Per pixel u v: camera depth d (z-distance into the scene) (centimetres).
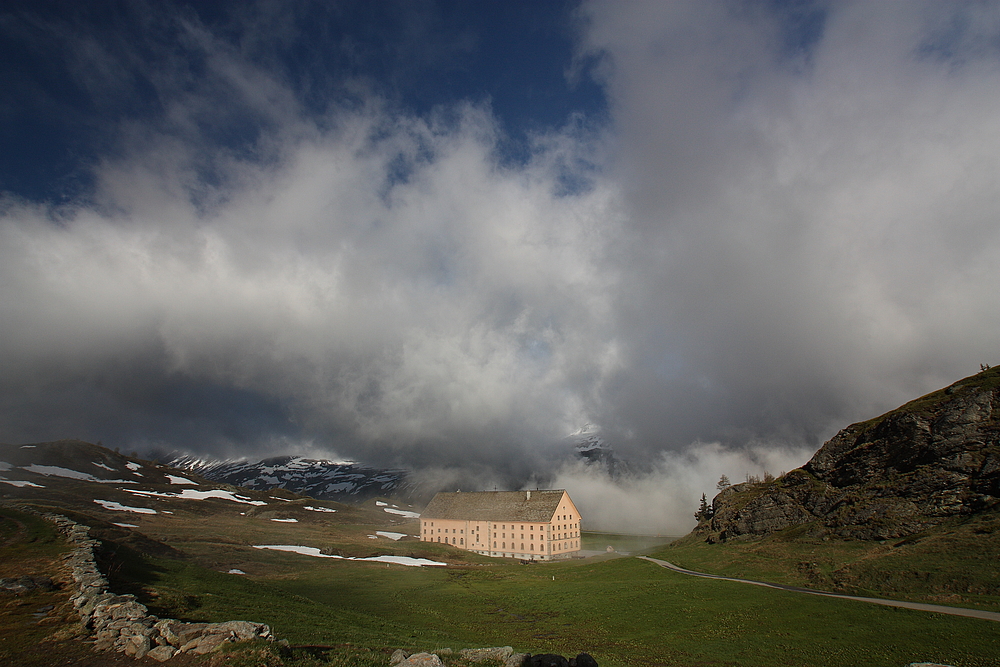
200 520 16088
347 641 3884
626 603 7462
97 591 3509
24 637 2762
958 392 10338
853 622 5341
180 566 6244
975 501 8281
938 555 6788
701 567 9775
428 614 7475
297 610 5244
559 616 7275
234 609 4425
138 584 4431
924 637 4584
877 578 6694
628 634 6169
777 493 12394
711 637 5638
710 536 13700
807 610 5959
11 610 3181
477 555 16188
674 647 5491
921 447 10094
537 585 9725
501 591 9169
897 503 9338
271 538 14100
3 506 6756
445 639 5412
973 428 9412
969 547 6700
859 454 11419
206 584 5550
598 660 5175
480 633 6462
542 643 5975
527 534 18200
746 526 12344
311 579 9444
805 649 4831
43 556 4494
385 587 9225
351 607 7544
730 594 7181
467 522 19562
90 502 15650
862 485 10719
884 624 5125
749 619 6012
